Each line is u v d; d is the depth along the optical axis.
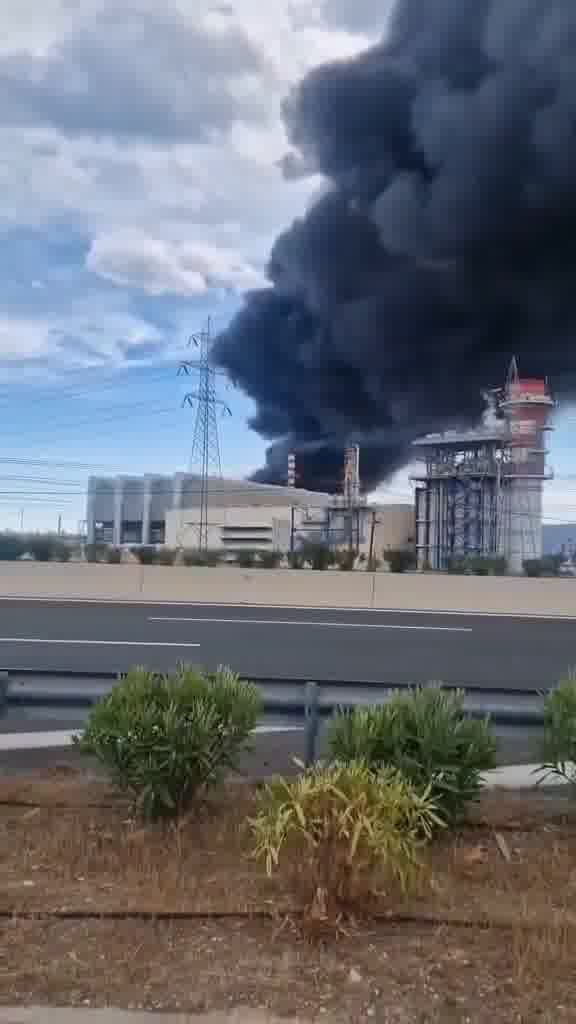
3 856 4.85
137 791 5.30
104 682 6.67
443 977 3.55
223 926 3.99
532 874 4.69
